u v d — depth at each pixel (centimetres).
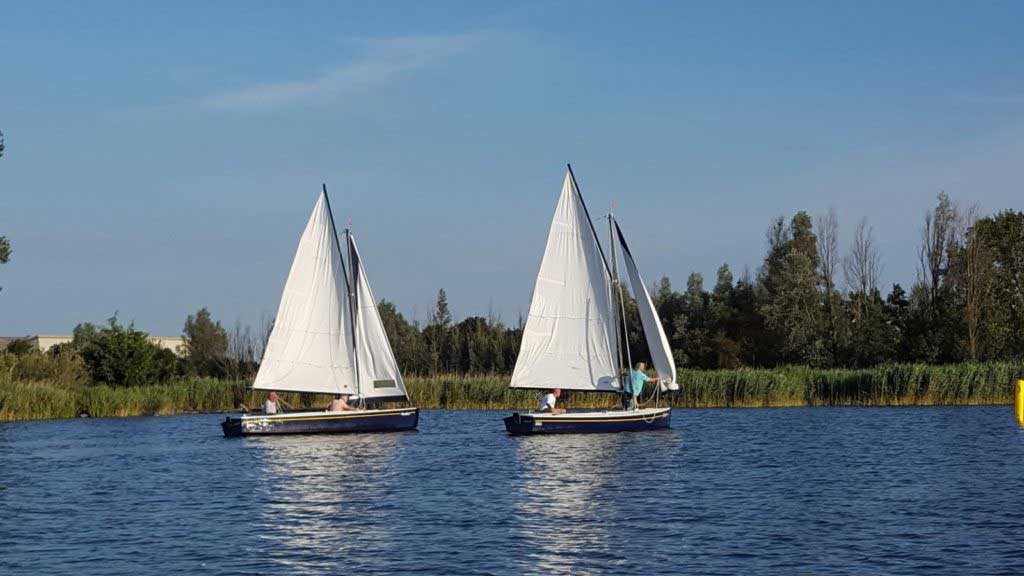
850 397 6381
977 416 5284
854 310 9319
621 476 3136
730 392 6347
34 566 1964
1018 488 2761
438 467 3412
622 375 4581
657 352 4575
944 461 3400
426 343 10088
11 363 6994
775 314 9162
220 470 3419
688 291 10638
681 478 3077
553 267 4547
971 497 2627
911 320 8769
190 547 2125
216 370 8762
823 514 2419
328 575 1869
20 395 6056
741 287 10281
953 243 8806
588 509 2538
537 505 2603
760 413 5791
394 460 3641
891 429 4638
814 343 8831
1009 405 6084
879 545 2064
